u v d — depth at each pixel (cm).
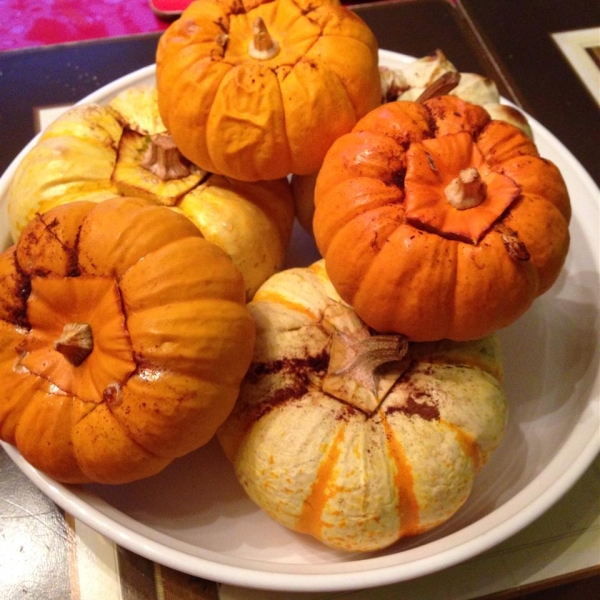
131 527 24
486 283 24
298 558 27
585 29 45
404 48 43
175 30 29
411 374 26
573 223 33
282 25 29
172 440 23
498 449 29
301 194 32
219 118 27
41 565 26
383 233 24
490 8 46
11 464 29
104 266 24
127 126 31
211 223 29
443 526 27
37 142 32
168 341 23
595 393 28
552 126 40
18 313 25
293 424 25
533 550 27
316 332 27
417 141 25
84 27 45
